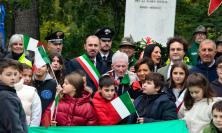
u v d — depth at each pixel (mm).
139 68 9000
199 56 9578
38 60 8727
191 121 7840
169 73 9000
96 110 8102
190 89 7883
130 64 10367
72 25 14680
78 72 8531
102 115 8062
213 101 7797
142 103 8227
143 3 12766
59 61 9312
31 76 8680
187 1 16250
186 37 15297
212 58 9055
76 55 14625
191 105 7980
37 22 14672
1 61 7047
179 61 9078
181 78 8414
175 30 15555
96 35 10094
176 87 8508
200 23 15172
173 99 8438
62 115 8055
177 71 8422
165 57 10641
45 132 7902
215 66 9055
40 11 14633
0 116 6734
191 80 7863
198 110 7824
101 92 8164
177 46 9180
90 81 9625
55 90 8781
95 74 9656
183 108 8164
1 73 6918
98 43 9750
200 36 10805
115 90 8969
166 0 12758
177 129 7871
